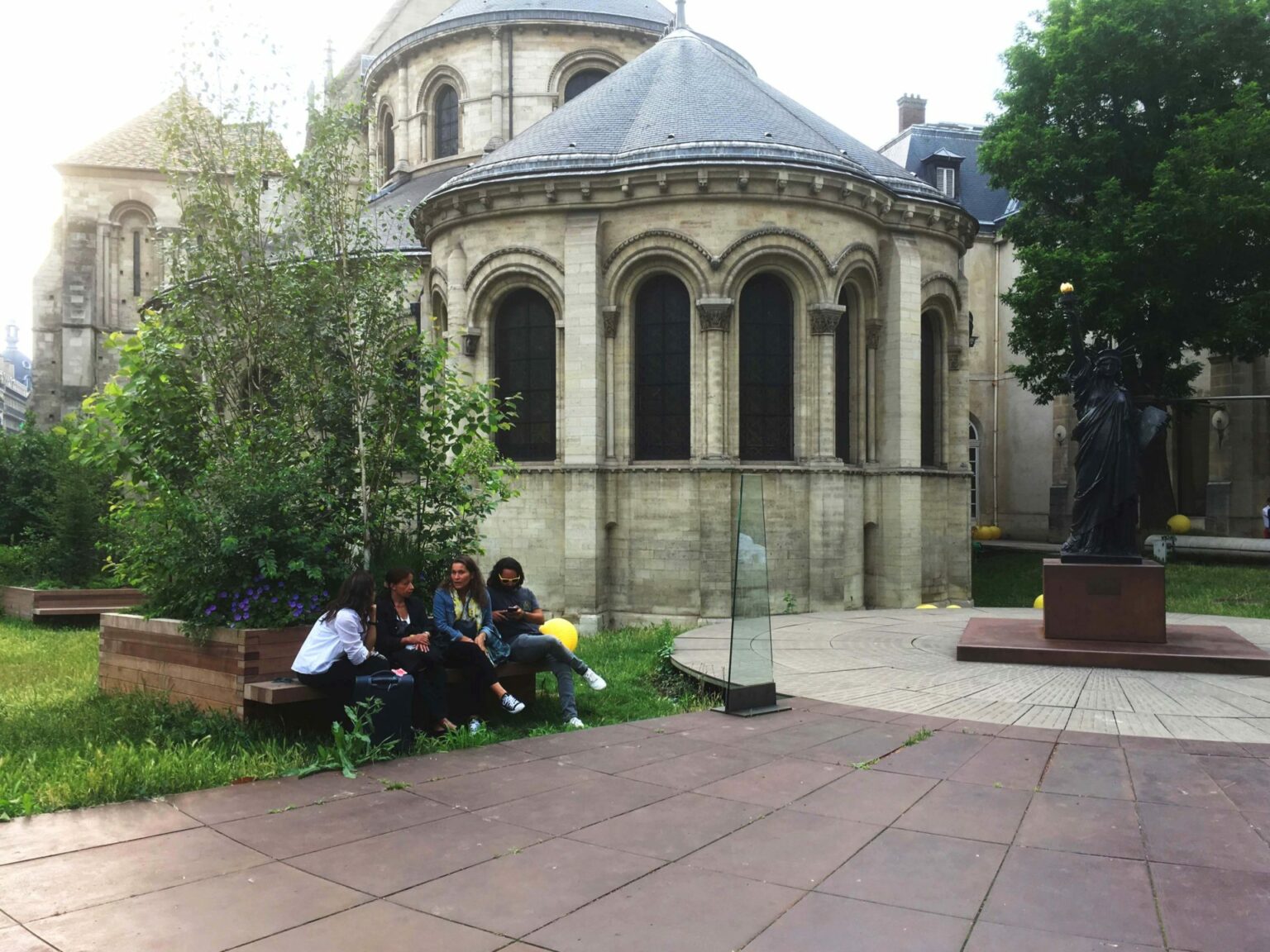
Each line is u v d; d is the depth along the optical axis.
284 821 6.32
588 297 21.83
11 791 6.78
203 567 9.74
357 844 5.89
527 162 22.77
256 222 12.12
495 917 4.79
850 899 5.04
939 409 25.89
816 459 21.94
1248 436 33.00
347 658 8.69
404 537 11.79
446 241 24.34
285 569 9.88
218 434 11.82
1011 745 8.45
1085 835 6.08
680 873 5.42
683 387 22.20
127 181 51.41
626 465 22.06
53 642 17.28
